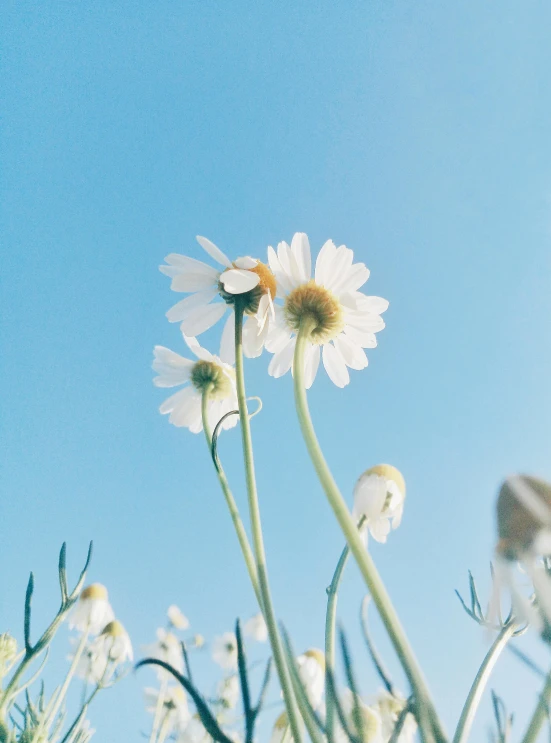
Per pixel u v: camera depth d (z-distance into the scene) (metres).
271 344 0.15
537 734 0.07
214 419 0.16
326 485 0.09
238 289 0.14
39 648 0.13
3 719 0.13
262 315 0.14
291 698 0.08
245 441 0.11
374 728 0.09
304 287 0.15
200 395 0.17
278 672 0.09
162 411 0.17
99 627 0.21
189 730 0.15
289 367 0.15
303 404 0.10
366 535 0.11
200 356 0.17
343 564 0.10
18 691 0.14
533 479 0.07
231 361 0.14
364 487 0.11
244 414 0.11
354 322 0.15
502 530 0.07
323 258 0.15
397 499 0.11
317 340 0.15
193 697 0.09
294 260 0.15
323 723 0.08
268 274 0.15
